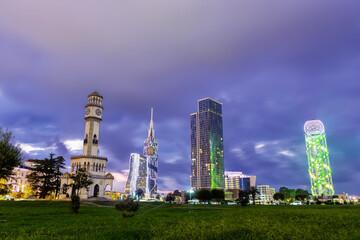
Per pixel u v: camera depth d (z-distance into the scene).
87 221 29.42
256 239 16.41
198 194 155.88
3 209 49.59
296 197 176.25
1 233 20.20
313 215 34.00
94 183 99.88
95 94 111.88
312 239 16.44
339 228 20.62
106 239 17.22
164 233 18.80
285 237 16.98
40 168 104.75
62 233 20.03
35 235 19.00
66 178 102.06
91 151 105.50
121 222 27.78
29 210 47.81
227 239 16.88
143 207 79.00
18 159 41.44
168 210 61.09
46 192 103.56
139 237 18.28
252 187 125.38
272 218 30.42
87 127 108.12
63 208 57.62
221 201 178.50
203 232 18.31
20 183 145.38
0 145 39.56
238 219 29.19
